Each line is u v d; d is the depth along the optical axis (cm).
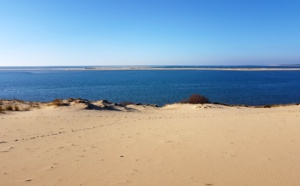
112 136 1122
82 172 666
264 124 1362
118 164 731
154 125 1425
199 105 2852
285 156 776
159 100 4503
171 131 1216
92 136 1126
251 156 785
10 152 855
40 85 7588
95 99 4609
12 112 1967
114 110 2333
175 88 6675
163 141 1003
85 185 582
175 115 2062
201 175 640
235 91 5959
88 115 1850
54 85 7594
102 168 698
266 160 743
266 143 934
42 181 605
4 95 5138
